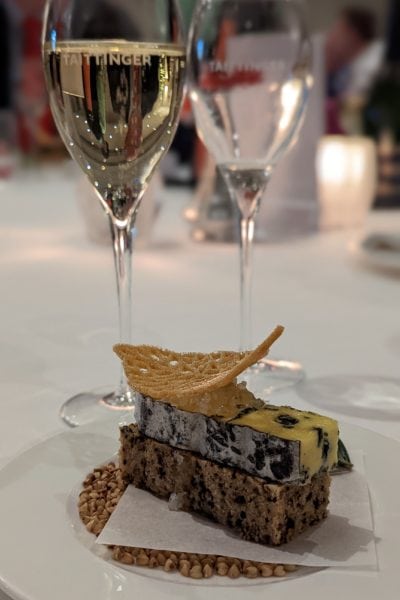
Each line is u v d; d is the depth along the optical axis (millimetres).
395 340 438
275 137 430
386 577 193
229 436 221
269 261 672
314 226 802
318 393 344
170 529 218
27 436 300
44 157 1392
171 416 233
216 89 421
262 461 216
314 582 190
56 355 413
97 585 188
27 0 1917
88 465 254
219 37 429
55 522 218
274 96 425
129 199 333
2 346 432
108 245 742
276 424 221
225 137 426
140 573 195
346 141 833
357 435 271
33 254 708
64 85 307
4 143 1479
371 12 2104
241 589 188
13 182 1319
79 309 515
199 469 227
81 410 322
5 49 1895
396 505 227
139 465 241
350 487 236
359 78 1863
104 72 300
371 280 598
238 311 506
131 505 229
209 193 748
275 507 209
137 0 321
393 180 1065
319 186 814
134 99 306
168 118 320
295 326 469
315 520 220
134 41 320
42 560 198
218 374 234
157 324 473
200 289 571
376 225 859
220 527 221
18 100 1591
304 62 444
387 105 1128
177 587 188
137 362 251
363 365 391
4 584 187
